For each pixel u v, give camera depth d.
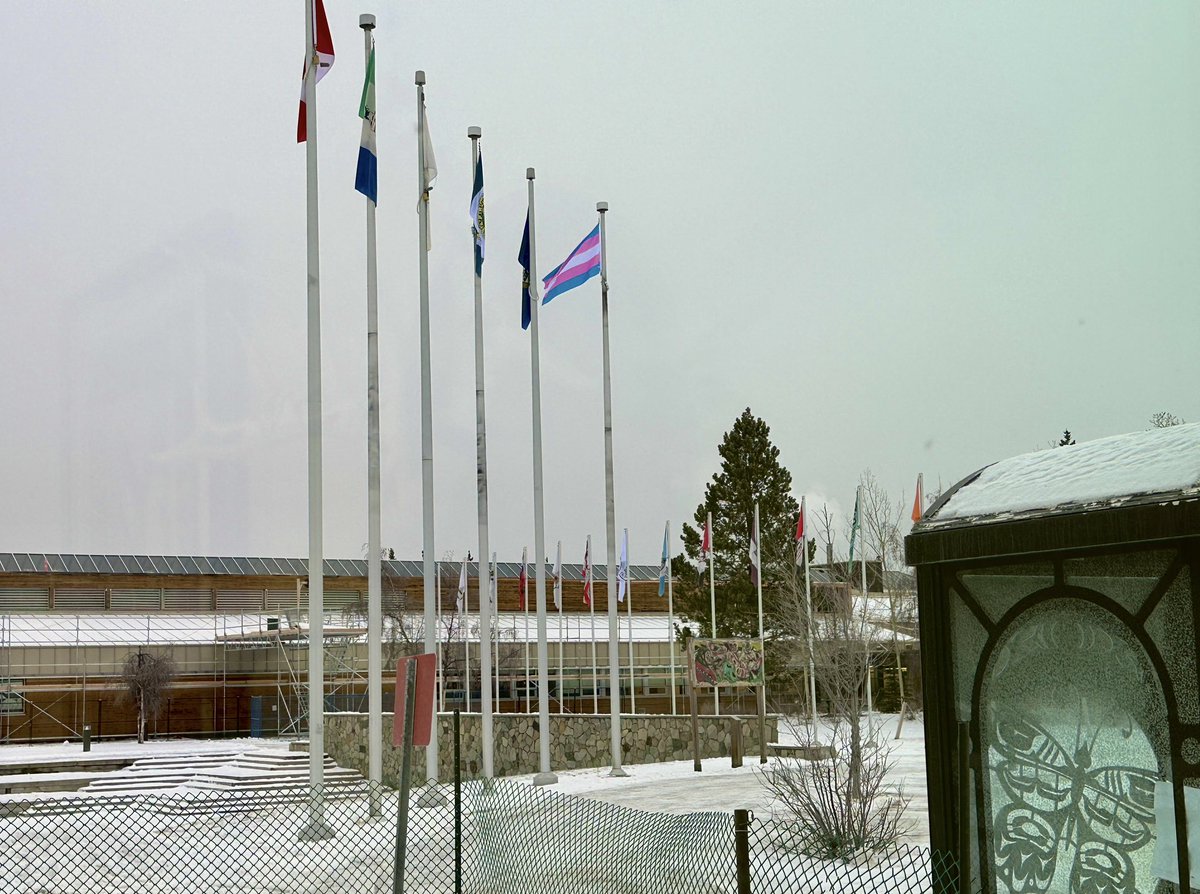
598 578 79.62
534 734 33.91
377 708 22.03
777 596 43.75
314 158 21.25
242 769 34.81
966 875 5.76
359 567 80.38
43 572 70.44
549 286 29.61
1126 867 5.24
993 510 5.75
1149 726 5.20
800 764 19.27
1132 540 5.12
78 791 33.09
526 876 12.46
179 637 65.38
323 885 14.96
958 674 5.92
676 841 11.95
